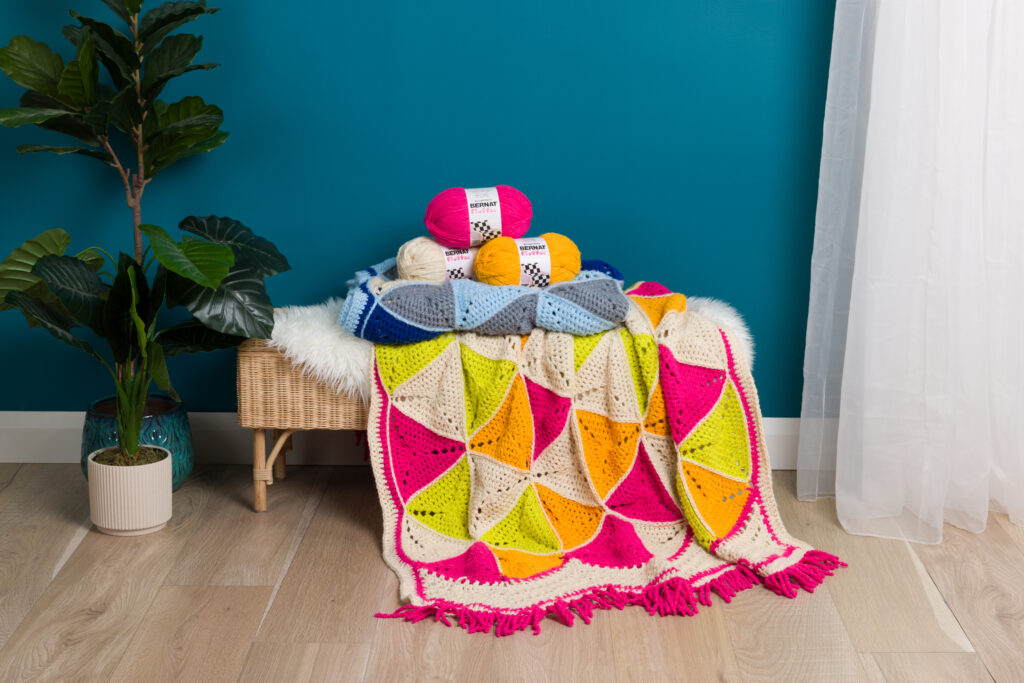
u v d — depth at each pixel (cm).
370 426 198
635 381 197
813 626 170
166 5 202
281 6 219
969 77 189
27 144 219
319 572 188
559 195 231
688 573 184
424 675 155
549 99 225
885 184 197
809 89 225
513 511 196
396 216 231
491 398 194
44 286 201
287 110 225
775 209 232
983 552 199
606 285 199
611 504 199
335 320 204
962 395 202
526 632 168
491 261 199
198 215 230
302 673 155
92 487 198
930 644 165
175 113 207
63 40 222
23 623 168
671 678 155
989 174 195
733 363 200
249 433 243
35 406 241
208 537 202
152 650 160
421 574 184
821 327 215
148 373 196
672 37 222
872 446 204
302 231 232
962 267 195
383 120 226
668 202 231
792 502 223
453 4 219
